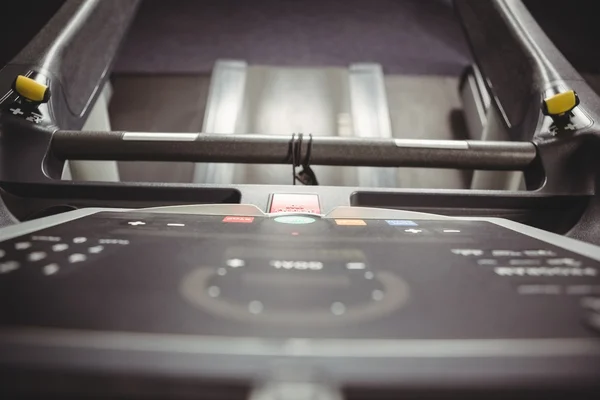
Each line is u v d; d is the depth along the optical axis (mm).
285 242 564
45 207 953
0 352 288
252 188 931
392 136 2289
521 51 1408
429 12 3891
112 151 1030
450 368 283
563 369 284
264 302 372
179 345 300
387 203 937
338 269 460
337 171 2002
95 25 1463
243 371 276
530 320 347
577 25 3168
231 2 3924
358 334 320
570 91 1027
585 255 527
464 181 2020
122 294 384
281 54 3264
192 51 3225
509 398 272
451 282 429
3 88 1085
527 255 523
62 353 289
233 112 2328
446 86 2586
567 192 955
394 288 410
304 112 2410
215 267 459
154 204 944
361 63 2922
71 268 447
